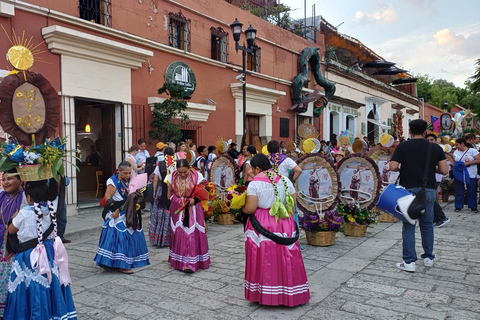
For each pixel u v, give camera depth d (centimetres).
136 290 452
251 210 395
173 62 1156
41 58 831
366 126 2455
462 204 924
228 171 884
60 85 866
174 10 1169
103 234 518
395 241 661
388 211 493
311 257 573
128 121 1023
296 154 1102
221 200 850
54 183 336
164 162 662
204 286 463
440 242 641
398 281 466
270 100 1563
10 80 343
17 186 338
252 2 1742
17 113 348
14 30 788
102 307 404
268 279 388
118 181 516
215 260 570
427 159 495
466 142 913
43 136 372
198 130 1248
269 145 577
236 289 452
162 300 421
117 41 995
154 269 533
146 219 897
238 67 1401
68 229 739
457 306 391
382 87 2645
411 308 388
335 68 2036
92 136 1166
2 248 351
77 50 883
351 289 443
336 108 2069
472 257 556
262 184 397
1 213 347
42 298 311
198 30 1255
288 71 1722
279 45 1647
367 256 573
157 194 664
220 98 1343
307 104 1708
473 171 900
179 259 522
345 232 711
